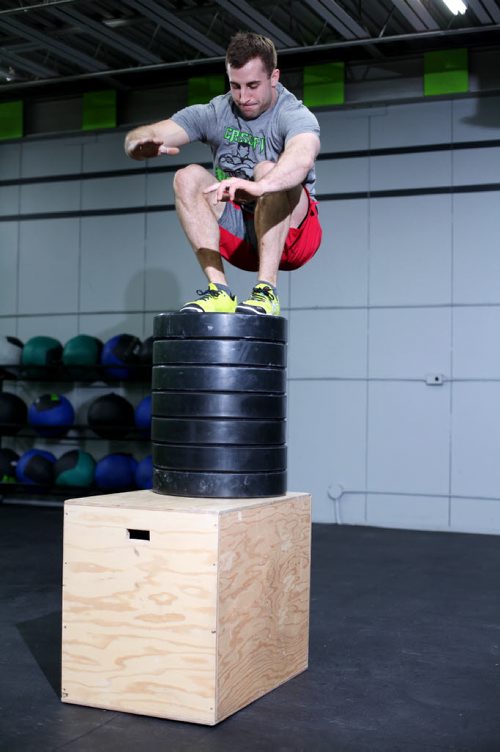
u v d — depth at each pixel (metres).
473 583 4.95
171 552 2.69
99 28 6.21
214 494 2.89
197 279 7.76
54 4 5.82
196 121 3.11
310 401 7.38
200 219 3.13
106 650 2.80
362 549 6.05
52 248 8.23
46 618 4.00
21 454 8.17
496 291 6.91
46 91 8.02
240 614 2.78
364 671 3.28
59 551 5.70
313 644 3.65
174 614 2.69
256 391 2.92
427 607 4.34
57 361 7.60
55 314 8.22
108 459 7.18
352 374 7.27
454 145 7.04
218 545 2.63
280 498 3.02
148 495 2.99
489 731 2.67
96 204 8.09
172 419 2.94
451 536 6.70
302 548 3.22
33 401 7.83
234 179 2.63
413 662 3.40
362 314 7.25
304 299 7.41
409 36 6.23
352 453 7.25
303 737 2.60
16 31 6.31
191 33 6.29
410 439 7.10
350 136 7.30
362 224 7.27
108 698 2.80
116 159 8.02
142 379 7.41
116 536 2.78
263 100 2.94
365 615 4.17
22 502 8.06
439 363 7.04
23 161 8.34
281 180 2.70
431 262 7.08
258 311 2.93
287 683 3.12
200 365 2.89
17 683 3.07
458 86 6.87
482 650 3.58
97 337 8.05
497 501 6.86
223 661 2.69
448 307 7.03
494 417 6.89
